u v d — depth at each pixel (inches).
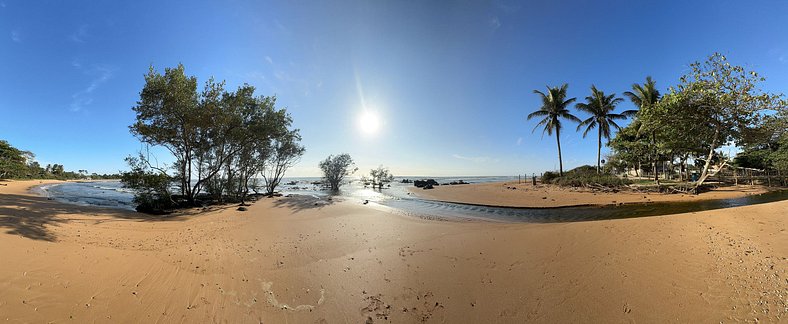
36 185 1769.2
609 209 667.4
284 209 678.5
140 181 715.4
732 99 754.8
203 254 299.4
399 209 719.1
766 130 826.8
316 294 224.8
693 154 1226.0
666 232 324.8
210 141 866.1
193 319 182.7
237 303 205.6
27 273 196.4
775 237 271.0
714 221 345.4
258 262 285.6
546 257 289.7
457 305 209.6
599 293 213.5
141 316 179.2
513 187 1327.5
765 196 770.8
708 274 220.7
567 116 1462.8
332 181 1563.7
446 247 342.6
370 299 218.8
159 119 772.6
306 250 331.9
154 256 277.1
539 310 199.3
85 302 181.5
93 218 485.1
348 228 455.8
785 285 195.3
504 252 313.4
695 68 788.0
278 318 191.8
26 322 154.9
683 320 178.1
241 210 678.5
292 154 1251.8
